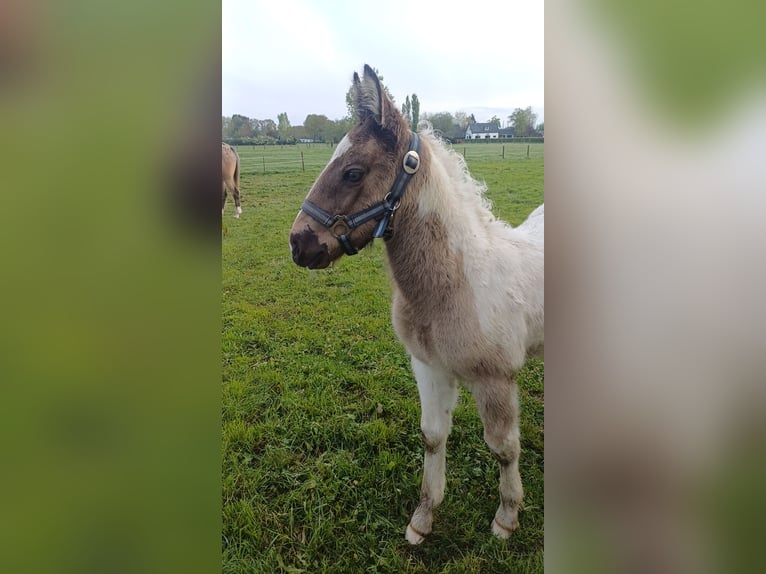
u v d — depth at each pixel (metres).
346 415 2.71
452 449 2.58
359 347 3.30
